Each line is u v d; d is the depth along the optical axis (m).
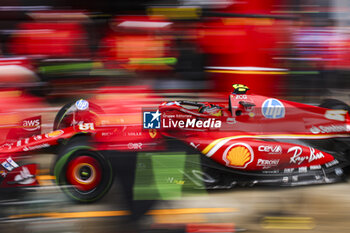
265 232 11.55
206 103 16.48
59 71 18.75
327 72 19.39
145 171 12.73
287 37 18.27
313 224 11.98
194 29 18.14
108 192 13.05
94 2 17.84
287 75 18.80
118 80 17.94
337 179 15.68
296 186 15.24
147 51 18.27
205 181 14.62
